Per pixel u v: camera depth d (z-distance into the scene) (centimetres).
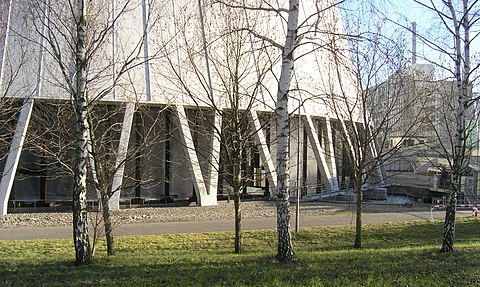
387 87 1683
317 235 1611
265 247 1390
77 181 860
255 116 2236
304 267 796
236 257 949
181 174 2683
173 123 2491
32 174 2498
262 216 2072
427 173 3953
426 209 2503
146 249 1323
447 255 950
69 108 1566
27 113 2039
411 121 2366
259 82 1235
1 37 1471
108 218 1115
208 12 1593
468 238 1619
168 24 1806
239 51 1273
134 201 2505
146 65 2277
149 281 709
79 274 760
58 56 871
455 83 1584
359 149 1430
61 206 2425
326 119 2594
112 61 1366
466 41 1077
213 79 1759
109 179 1113
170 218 1989
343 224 1878
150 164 2594
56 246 1342
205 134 1691
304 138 3005
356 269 782
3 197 2112
